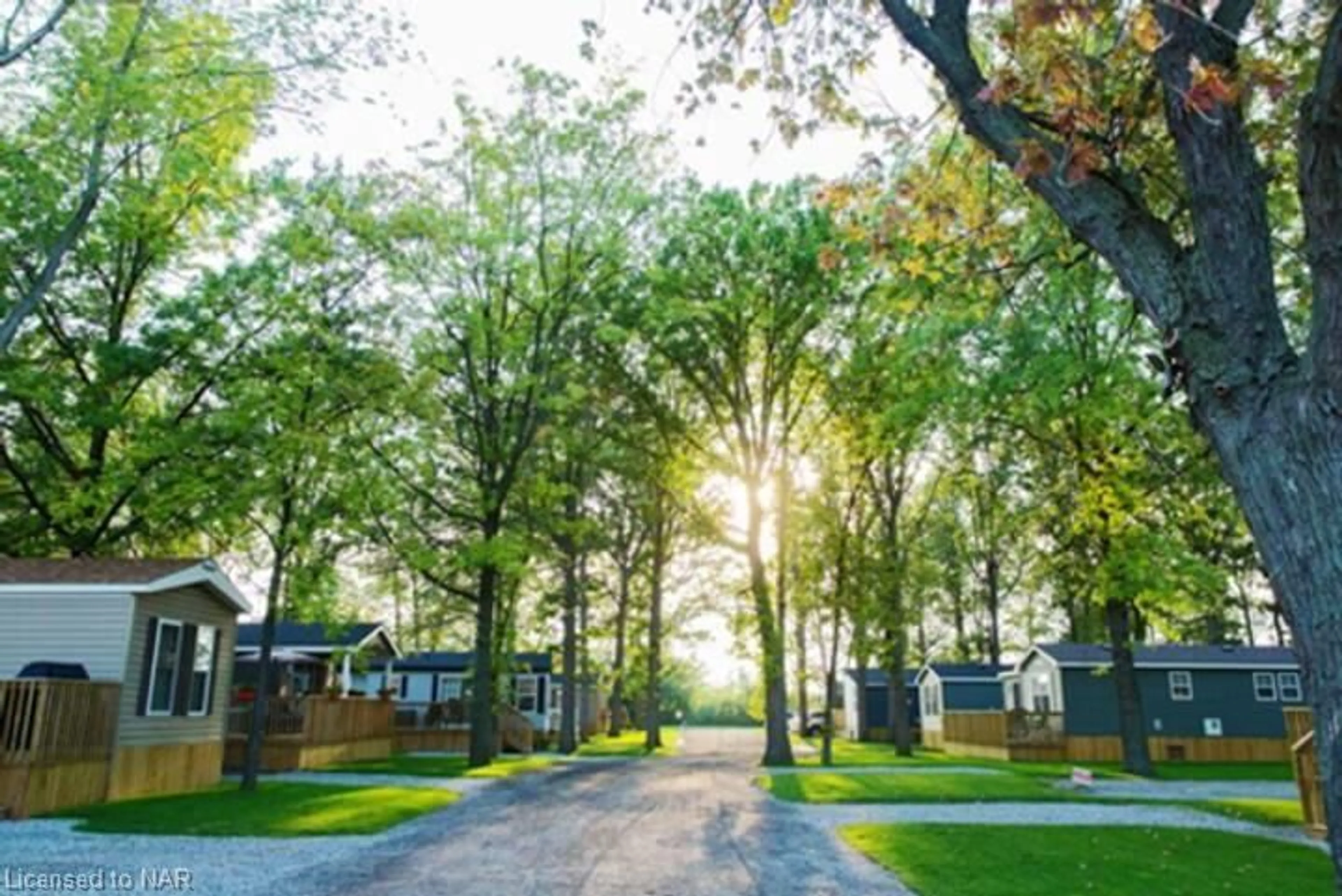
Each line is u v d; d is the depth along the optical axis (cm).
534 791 1673
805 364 2436
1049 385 1627
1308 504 315
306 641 3012
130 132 1301
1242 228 361
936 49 474
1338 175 327
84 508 1838
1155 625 1905
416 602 3341
